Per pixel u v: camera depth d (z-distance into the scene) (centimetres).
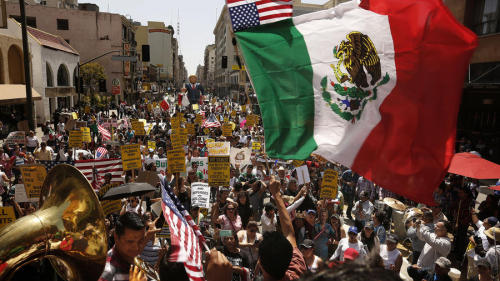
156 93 9550
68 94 4125
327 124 382
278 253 191
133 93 7531
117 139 1972
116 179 926
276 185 265
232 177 1132
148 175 923
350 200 1148
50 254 250
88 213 251
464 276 795
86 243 250
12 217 529
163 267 233
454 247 902
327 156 373
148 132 2278
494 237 606
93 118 2842
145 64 9188
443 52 340
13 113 2875
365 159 364
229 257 549
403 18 354
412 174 348
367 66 367
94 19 5884
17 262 238
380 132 361
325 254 676
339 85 378
